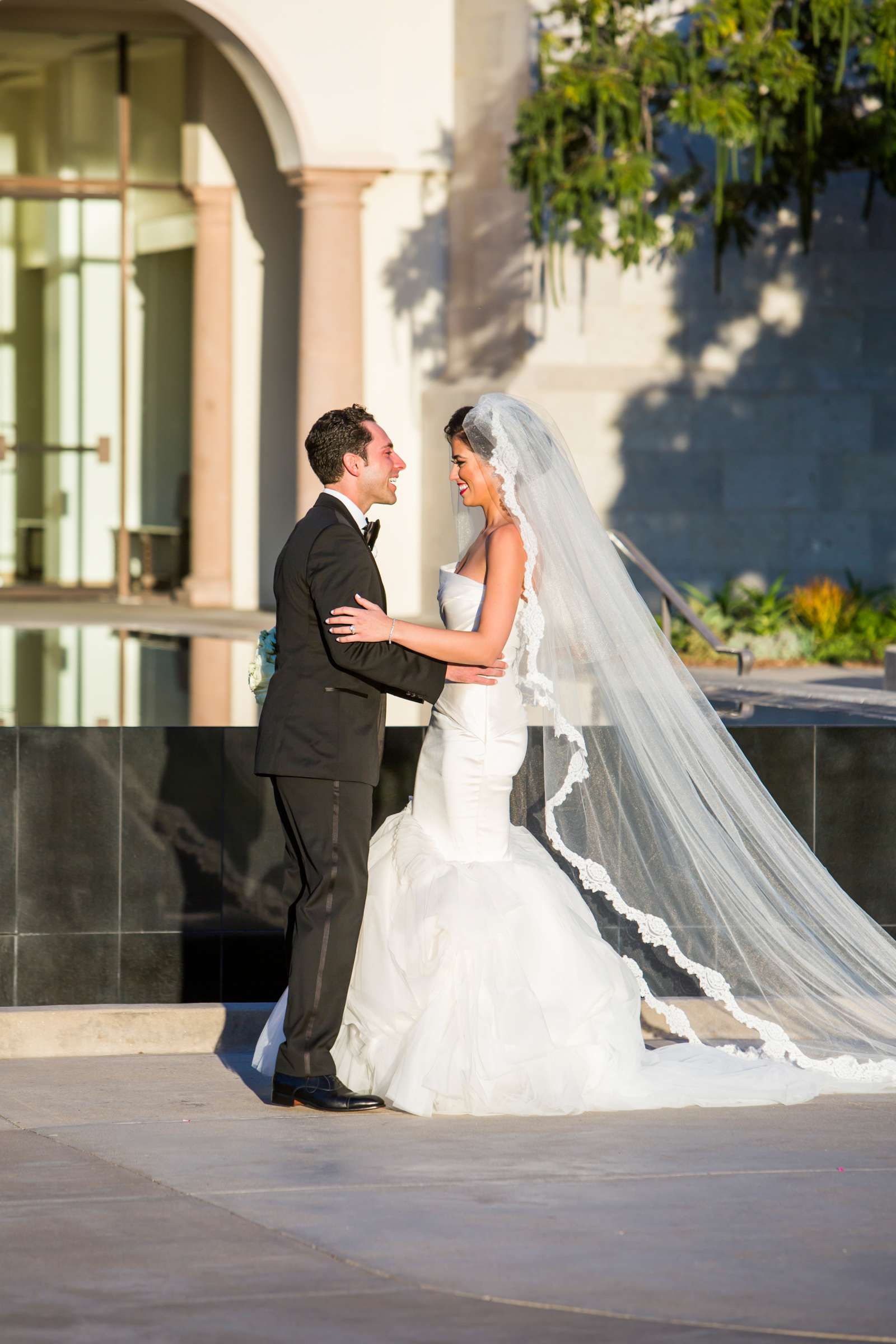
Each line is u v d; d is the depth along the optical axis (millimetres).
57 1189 5246
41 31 23797
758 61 16328
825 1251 4738
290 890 7781
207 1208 5070
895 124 17234
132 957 7734
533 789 7211
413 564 22734
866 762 8219
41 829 7660
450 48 22188
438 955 6289
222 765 7738
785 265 20625
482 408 6469
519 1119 6207
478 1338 4109
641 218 16812
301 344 21984
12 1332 4121
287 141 21828
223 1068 6988
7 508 25203
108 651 18734
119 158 24375
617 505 20406
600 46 16953
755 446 20688
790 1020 7020
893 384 20875
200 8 21297
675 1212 5074
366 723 6227
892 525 21000
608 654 6730
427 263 22500
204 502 24016
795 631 18781
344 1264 4609
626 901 6906
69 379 25062
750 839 7055
